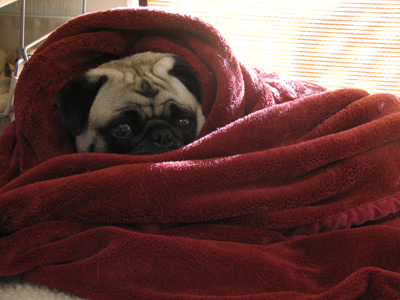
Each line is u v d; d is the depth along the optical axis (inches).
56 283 26.8
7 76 86.1
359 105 39.1
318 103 40.5
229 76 43.6
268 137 37.9
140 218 31.1
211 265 27.6
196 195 31.8
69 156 34.1
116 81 43.4
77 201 30.3
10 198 29.0
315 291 27.0
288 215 33.2
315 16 105.1
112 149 43.1
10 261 27.0
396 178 35.2
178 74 47.1
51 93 42.9
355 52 107.4
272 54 108.8
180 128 46.2
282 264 28.3
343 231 31.4
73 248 28.4
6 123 67.8
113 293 26.2
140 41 50.7
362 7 103.7
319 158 33.5
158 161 34.6
